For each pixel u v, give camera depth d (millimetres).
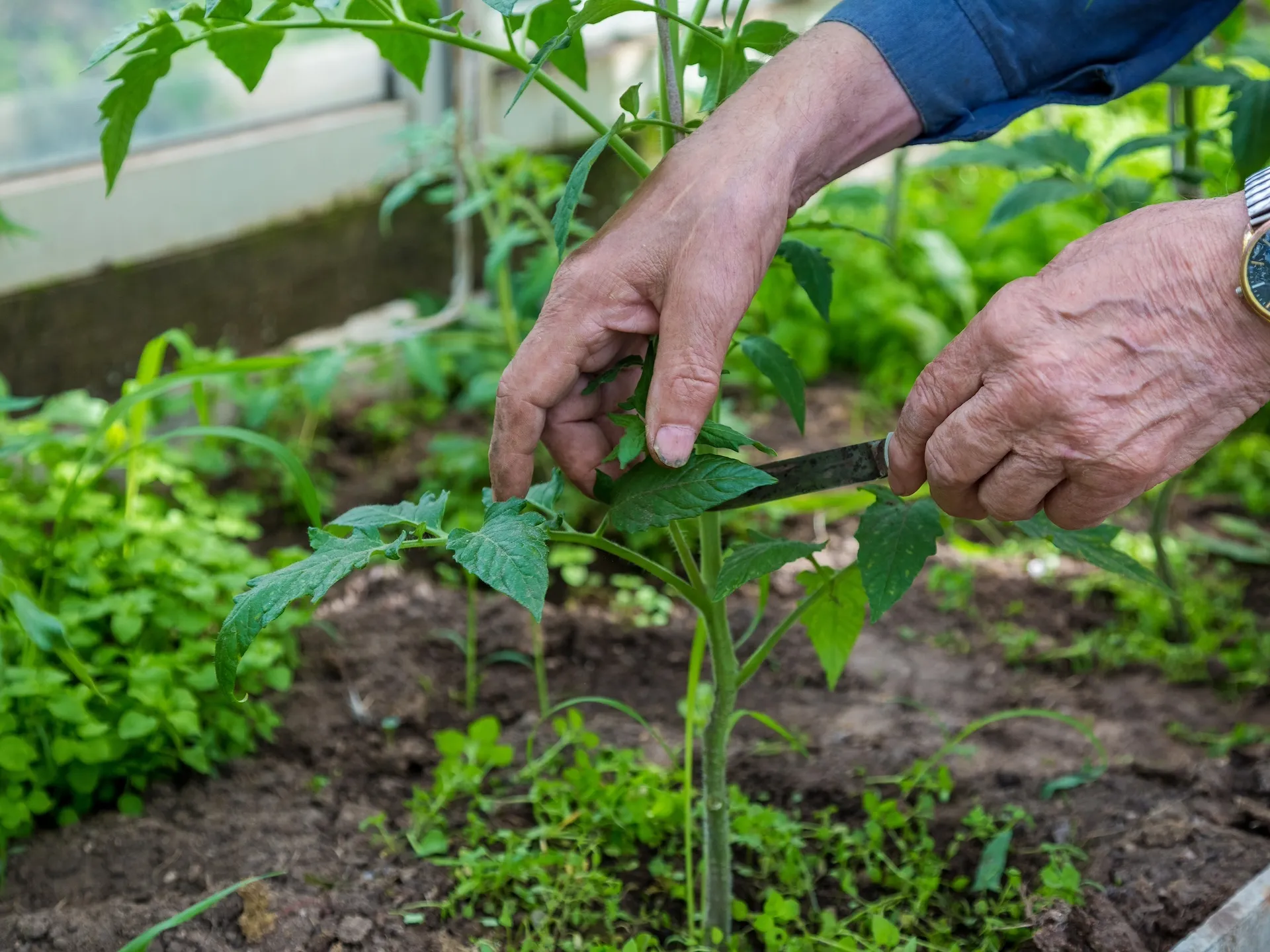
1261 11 4551
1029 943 1558
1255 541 2707
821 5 3977
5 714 1650
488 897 1640
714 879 1538
